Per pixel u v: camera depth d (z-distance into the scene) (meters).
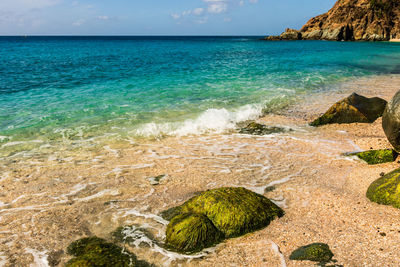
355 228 4.21
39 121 9.97
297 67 24.48
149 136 8.95
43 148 7.91
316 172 6.50
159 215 4.93
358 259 3.54
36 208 5.12
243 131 9.49
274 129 9.62
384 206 4.73
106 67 24.69
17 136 8.66
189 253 3.99
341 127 9.56
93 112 11.11
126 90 15.05
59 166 6.87
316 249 3.74
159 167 6.86
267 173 6.52
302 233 4.22
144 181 6.16
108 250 4.00
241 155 7.60
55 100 12.80
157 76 19.66
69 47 61.47
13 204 5.23
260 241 4.14
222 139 8.80
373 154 6.83
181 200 5.41
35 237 4.35
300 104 12.62
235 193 4.82
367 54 37.81
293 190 5.68
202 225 4.20
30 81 17.64
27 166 6.83
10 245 4.16
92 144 8.26
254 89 15.31
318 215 4.71
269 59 31.80
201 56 36.53
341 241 3.93
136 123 10.00
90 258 3.77
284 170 6.66
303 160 7.21
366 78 19.19
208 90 15.05
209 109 11.22
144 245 4.16
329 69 23.41
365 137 8.59
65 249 4.11
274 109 11.90
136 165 6.97
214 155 7.61
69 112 11.04
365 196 5.21
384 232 4.02
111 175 6.44
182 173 6.54
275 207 4.84
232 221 4.34
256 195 4.92
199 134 9.23
